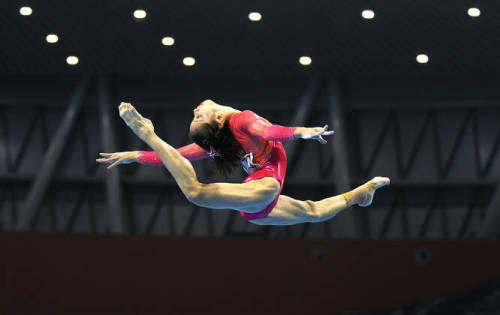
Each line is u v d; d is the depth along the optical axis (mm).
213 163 7488
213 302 24578
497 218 29062
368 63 26141
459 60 25688
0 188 31891
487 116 30844
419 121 31312
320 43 24609
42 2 21781
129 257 24344
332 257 25500
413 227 32375
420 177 31766
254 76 27406
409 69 26547
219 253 25016
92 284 23812
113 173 29938
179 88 30734
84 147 31438
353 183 31969
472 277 25672
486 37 23781
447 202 32281
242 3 21781
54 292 23406
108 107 29609
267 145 6898
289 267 25250
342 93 30391
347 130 31547
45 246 23656
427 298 25438
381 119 31422
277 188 6727
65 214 32281
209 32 23891
